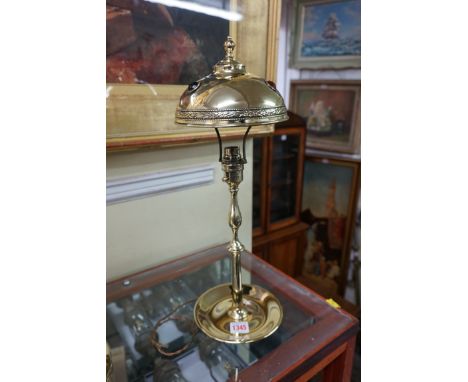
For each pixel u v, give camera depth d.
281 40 1.82
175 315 0.84
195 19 0.82
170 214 0.96
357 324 0.73
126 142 0.78
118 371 0.69
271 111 0.53
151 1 0.75
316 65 1.78
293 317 0.77
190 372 0.67
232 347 0.70
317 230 1.96
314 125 1.90
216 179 1.03
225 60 0.58
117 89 0.74
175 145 0.86
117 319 0.83
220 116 0.50
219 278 0.97
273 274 0.96
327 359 0.69
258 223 1.68
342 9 1.63
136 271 0.93
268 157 1.56
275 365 0.64
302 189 1.79
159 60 0.79
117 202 0.86
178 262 0.96
